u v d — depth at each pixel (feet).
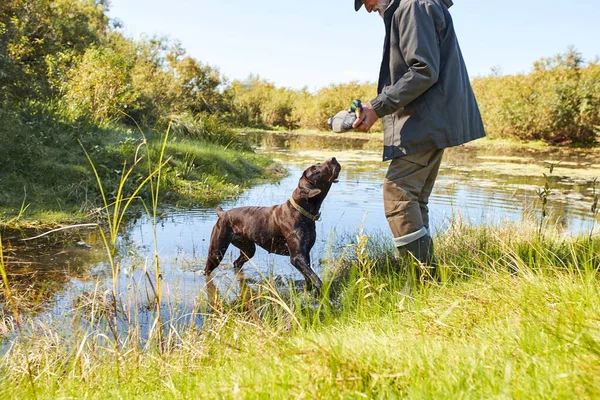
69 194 22.71
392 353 6.37
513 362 5.66
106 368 8.13
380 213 23.30
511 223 17.97
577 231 18.92
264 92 124.88
